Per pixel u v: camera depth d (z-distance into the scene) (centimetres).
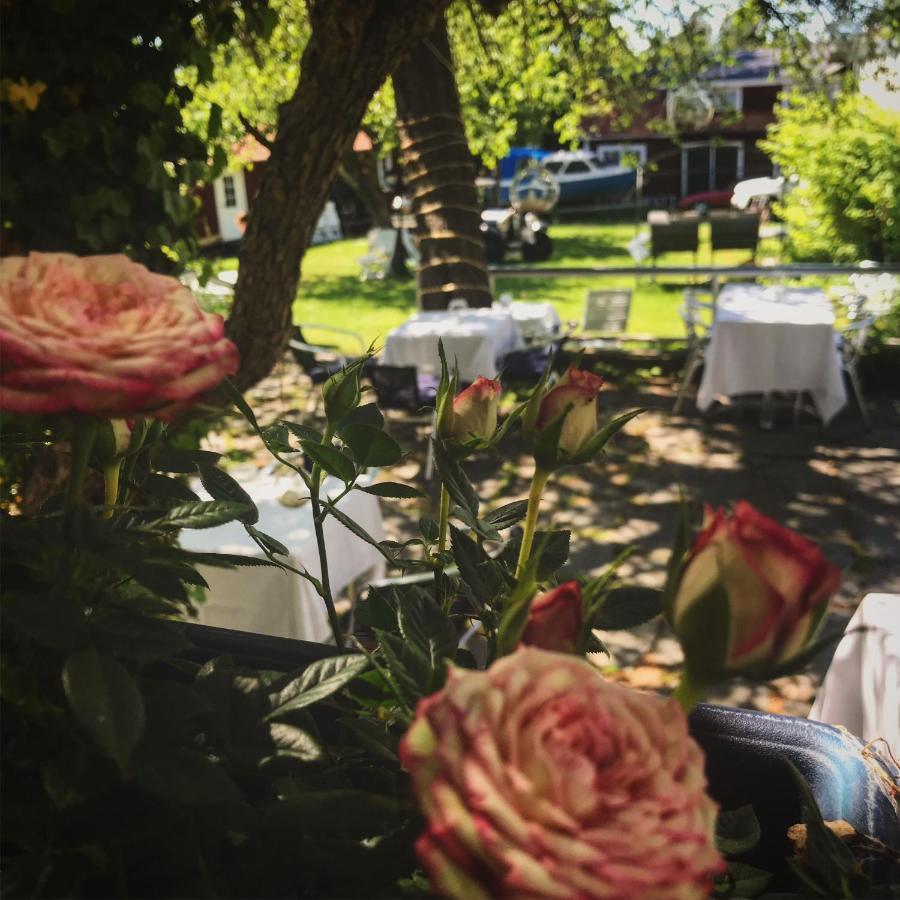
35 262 63
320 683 67
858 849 87
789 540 49
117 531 67
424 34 285
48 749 61
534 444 75
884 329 863
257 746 63
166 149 277
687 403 777
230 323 319
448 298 732
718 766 110
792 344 684
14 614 56
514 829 39
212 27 274
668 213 1806
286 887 61
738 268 778
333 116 291
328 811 60
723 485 615
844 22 483
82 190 257
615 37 560
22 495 218
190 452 87
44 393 55
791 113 1077
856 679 263
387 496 81
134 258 274
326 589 79
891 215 990
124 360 55
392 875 59
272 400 820
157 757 55
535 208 1331
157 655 57
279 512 385
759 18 501
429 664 62
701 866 41
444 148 700
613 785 43
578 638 59
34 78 244
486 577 77
